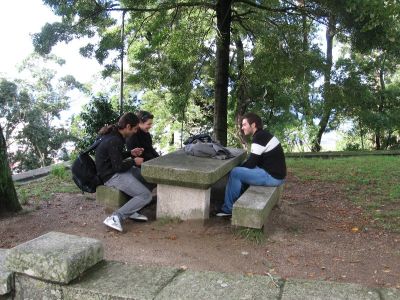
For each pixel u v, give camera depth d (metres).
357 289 3.22
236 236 4.77
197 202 5.09
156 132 23.47
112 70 13.26
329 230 5.24
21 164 24.05
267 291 3.19
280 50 11.80
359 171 9.26
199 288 3.21
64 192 7.21
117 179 5.23
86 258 3.40
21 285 3.35
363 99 13.37
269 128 19.89
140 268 3.54
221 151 5.82
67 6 11.36
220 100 12.33
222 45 11.93
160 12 12.16
